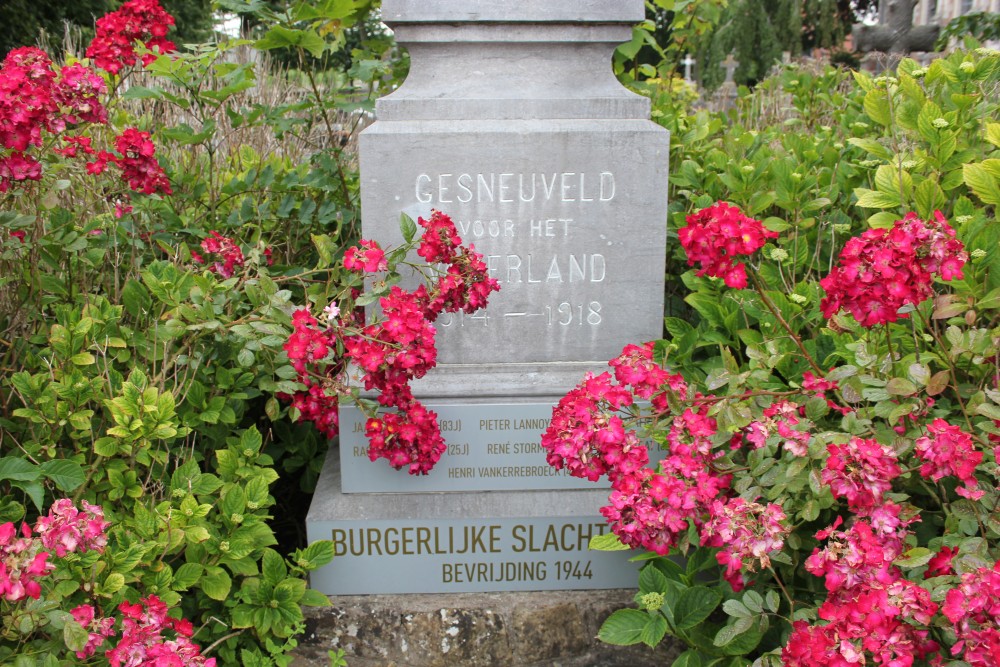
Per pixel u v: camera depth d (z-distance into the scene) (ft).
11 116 7.25
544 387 8.66
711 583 7.86
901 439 5.92
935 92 9.40
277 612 7.36
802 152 11.10
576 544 8.59
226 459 7.86
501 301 8.71
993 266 7.28
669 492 6.31
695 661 7.00
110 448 7.07
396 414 8.30
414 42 8.35
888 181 8.18
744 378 6.83
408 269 8.63
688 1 13.46
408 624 8.36
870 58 23.89
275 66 18.98
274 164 13.52
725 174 9.70
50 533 5.28
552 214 8.52
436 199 8.46
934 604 5.02
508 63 8.45
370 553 8.59
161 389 7.80
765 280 9.29
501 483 8.68
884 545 5.57
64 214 9.18
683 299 10.89
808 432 6.37
